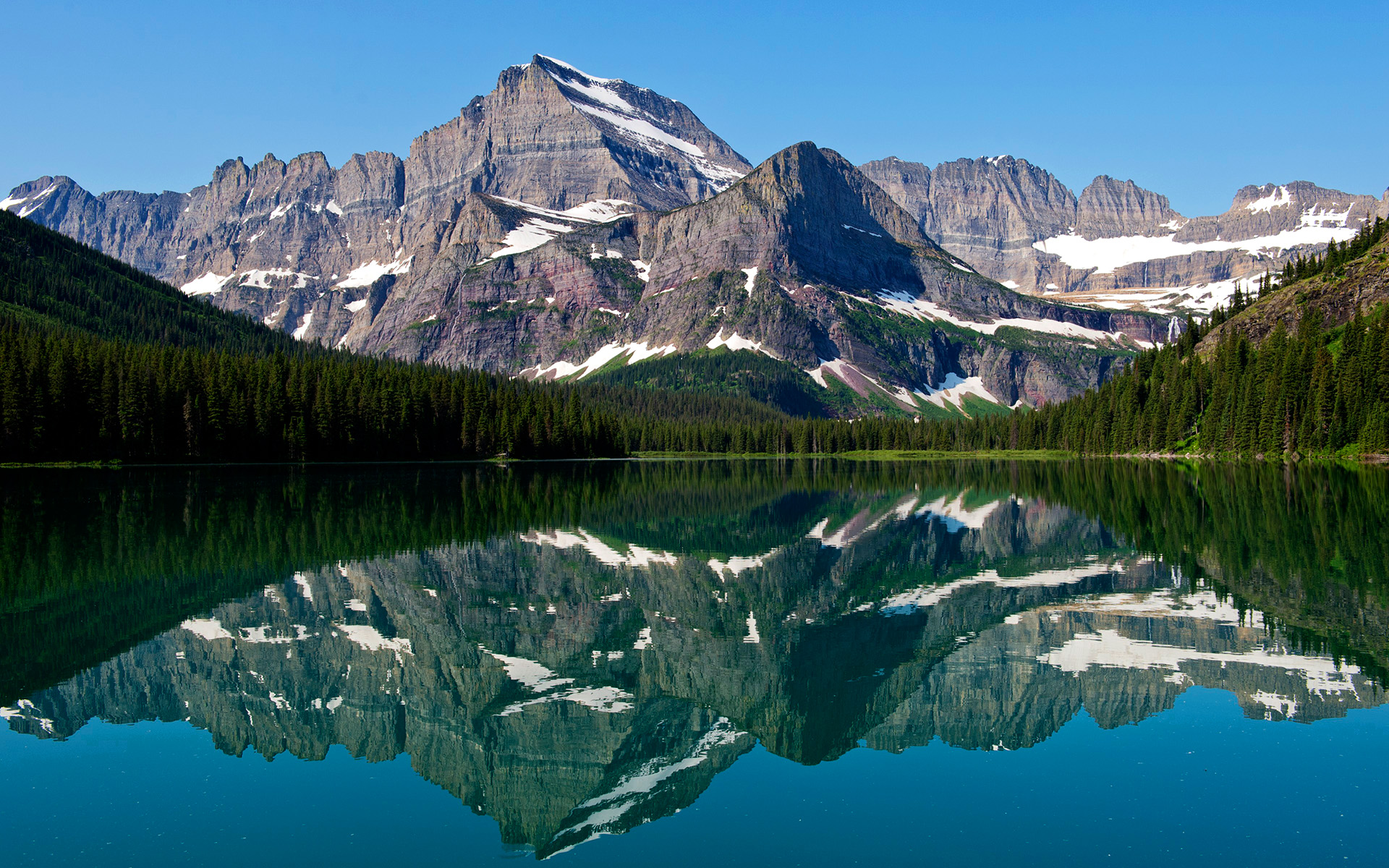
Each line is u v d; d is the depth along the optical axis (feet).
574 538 209.05
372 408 583.99
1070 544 191.21
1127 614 124.26
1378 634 111.24
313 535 209.87
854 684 97.96
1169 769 73.97
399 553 184.55
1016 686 94.99
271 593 143.95
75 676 101.35
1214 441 555.28
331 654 110.52
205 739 83.41
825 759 77.87
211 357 540.93
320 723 87.86
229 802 70.18
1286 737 79.61
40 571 161.68
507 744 82.48
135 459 481.05
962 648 110.01
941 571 162.91
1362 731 80.79
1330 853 60.18
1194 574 151.43
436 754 79.92
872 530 224.94
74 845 62.95
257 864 60.23
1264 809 66.64
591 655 110.52
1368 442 446.19
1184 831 63.82
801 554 186.39
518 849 62.34
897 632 118.73
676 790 71.92
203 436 507.71
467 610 133.28
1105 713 86.69
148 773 75.77
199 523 230.48
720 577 160.15
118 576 156.76
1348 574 149.07
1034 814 66.59
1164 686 94.12
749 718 88.53
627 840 63.10
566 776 75.00
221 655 109.81
